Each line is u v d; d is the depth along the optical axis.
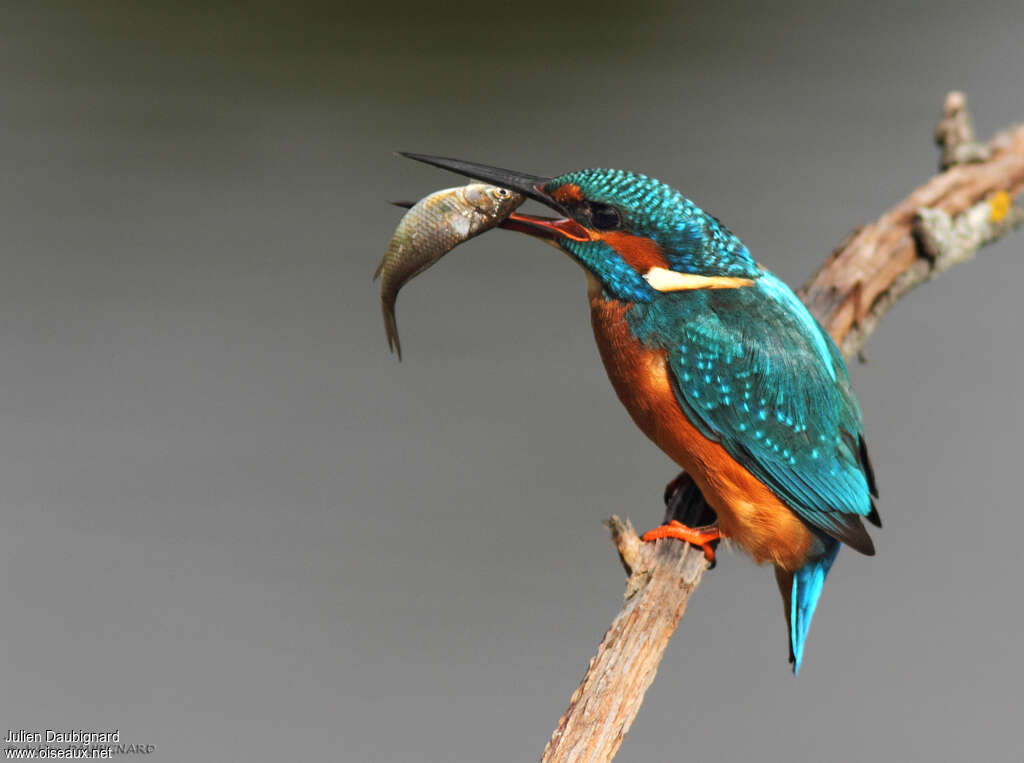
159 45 24.61
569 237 8.54
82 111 21.17
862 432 8.82
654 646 7.18
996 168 10.64
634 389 8.53
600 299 8.62
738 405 8.29
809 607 8.58
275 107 22.05
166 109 21.92
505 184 8.59
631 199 8.39
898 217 10.20
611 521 7.67
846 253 9.97
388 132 21.31
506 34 25.05
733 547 8.46
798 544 8.45
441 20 26.56
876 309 9.95
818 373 8.44
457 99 22.22
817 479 8.30
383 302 8.70
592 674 6.97
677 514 8.82
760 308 8.50
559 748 6.55
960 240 10.18
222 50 24.33
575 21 26.31
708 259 8.57
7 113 21.45
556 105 21.84
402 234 8.54
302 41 25.25
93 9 26.00
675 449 8.55
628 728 6.81
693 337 8.34
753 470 8.29
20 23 25.23
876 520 8.79
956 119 10.82
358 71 23.22
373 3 26.91
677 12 26.62
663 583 7.64
